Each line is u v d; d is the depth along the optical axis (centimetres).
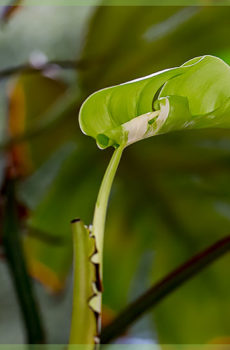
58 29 324
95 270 96
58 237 228
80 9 320
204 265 120
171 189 264
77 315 95
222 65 100
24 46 322
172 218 264
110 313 257
